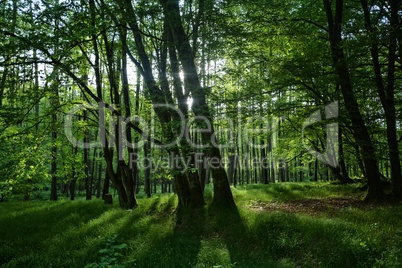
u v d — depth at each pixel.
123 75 15.25
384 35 9.53
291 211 11.73
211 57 10.66
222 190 12.06
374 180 12.34
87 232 10.18
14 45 7.89
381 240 6.95
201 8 9.59
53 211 14.20
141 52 12.88
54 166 23.69
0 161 13.49
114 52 15.59
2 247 9.04
